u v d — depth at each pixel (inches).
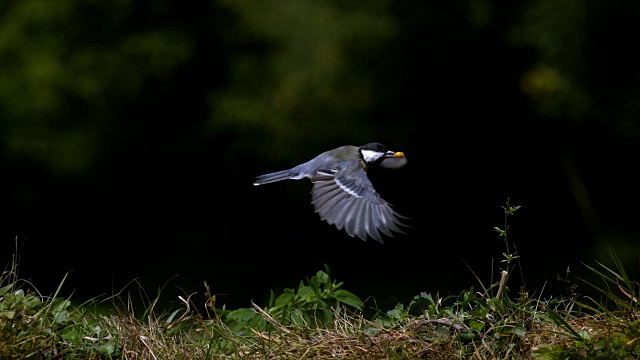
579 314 225.9
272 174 293.7
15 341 208.2
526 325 215.3
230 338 227.6
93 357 215.3
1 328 209.2
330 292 248.4
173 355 218.7
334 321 229.9
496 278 663.8
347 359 209.6
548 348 202.2
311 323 243.1
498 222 676.7
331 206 258.1
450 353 208.1
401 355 209.0
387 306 669.9
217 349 222.8
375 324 223.8
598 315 217.3
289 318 240.1
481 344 211.6
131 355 216.5
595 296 627.8
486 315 215.2
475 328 212.4
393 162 290.8
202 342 225.0
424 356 209.6
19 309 212.8
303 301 248.1
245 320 239.9
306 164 290.0
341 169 273.3
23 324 211.6
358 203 256.4
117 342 218.5
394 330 219.0
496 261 672.4
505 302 221.0
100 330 222.8
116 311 236.1
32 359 209.8
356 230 248.4
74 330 219.0
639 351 199.2
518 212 673.0
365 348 211.5
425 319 219.5
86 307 234.8
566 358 201.2
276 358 213.0
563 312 224.5
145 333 223.9
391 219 250.7
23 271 714.8
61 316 220.4
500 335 211.6
